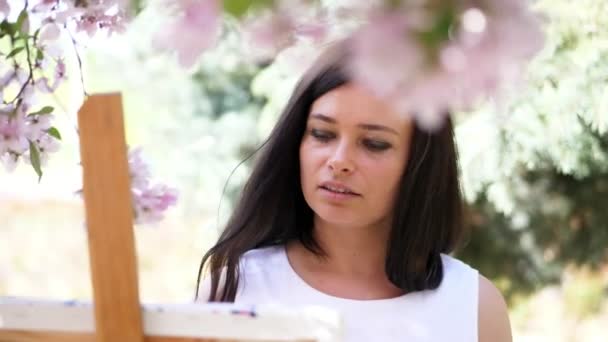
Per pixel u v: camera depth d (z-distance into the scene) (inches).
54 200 324.5
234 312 55.9
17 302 59.3
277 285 85.3
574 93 161.0
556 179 189.5
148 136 260.2
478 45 31.2
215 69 243.1
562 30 159.6
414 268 83.1
